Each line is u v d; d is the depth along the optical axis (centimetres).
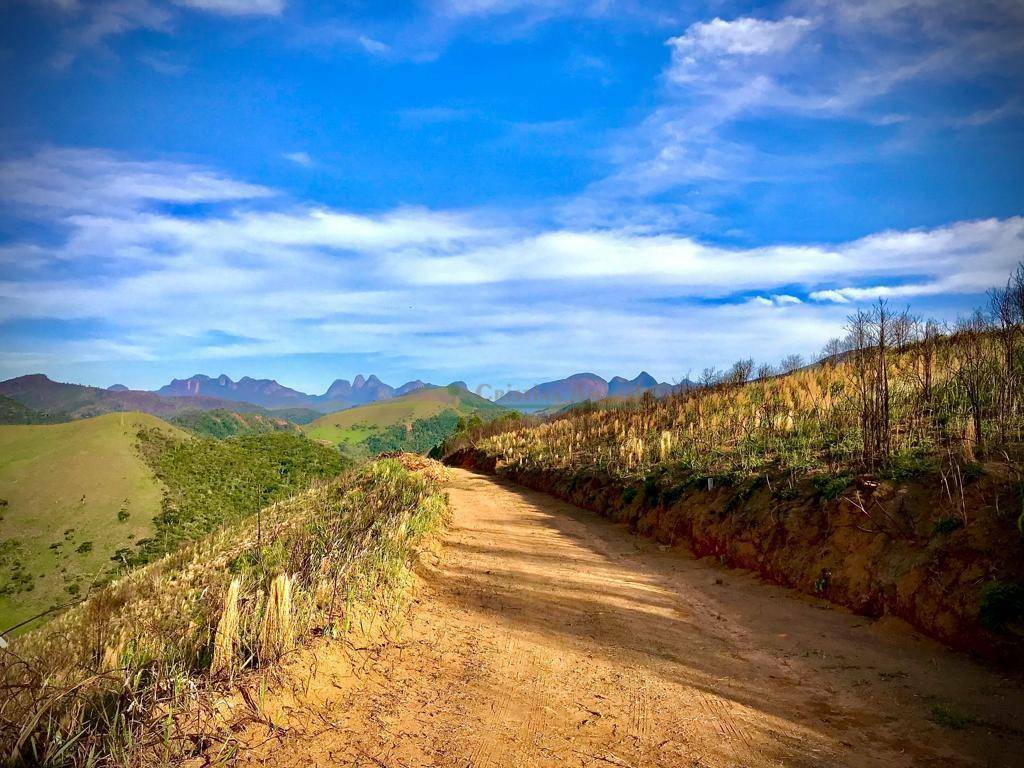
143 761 318
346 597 567
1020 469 614
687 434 1573
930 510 655
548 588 812
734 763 362
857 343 1066
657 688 483
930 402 999
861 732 400
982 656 502
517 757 366
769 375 2047
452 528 1304
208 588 696
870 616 638
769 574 827
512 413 5609
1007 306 873
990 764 347
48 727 309
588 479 1761
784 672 519
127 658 405
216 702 379
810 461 955
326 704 422
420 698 452
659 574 912
